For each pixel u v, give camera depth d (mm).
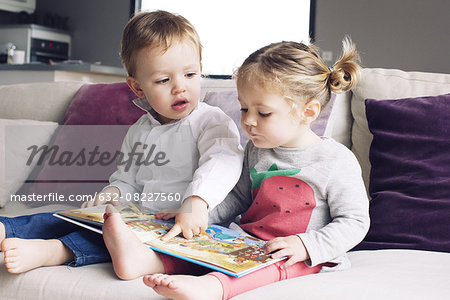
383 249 1208
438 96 1371
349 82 1205
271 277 960
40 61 6113
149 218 1138
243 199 1268
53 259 991
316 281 884
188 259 907
